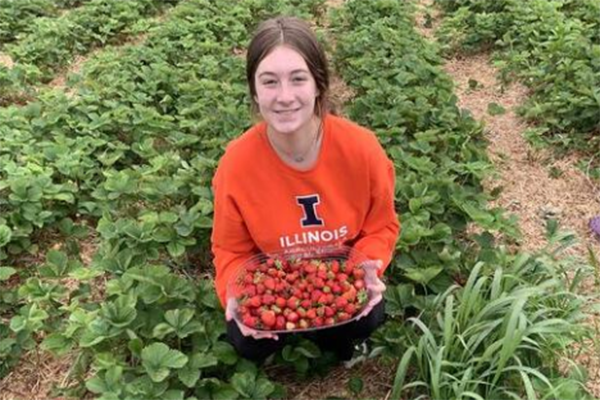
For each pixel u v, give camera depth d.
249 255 1.46
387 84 2.60
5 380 1.64
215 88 2.70
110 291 1.61
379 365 1.62
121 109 2.48
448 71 3.15
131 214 2.11
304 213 1.36
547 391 1.42
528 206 2.21
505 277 1.59
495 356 1.44
